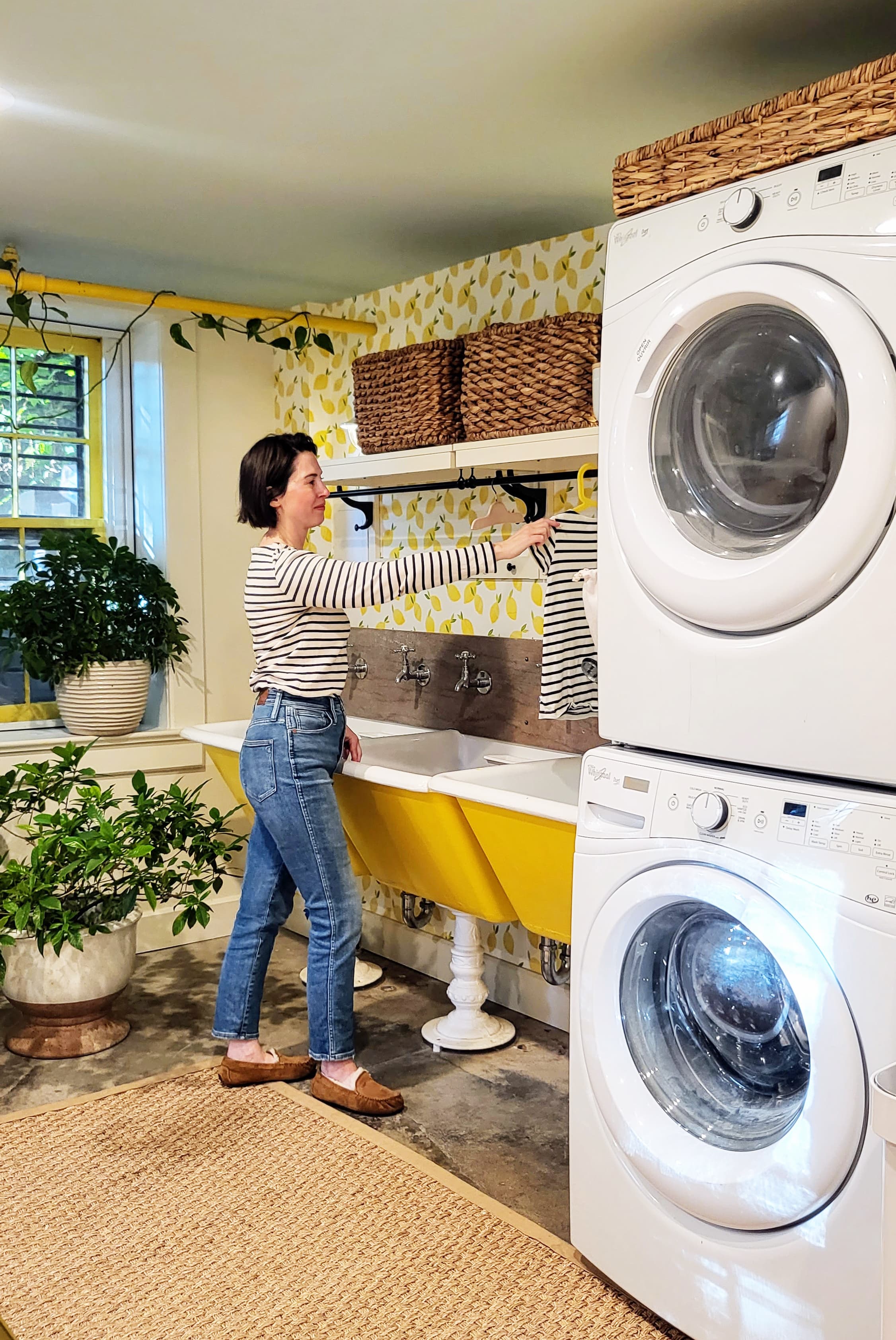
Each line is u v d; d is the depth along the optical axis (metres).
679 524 1.87
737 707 1.77
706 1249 1.79
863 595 1.58
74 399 4.23
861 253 1.57
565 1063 3.06
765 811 1.70
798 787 1.68
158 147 2.56
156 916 4.02
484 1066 3.04
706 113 2.39
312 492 2.80
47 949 3.07
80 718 3.88
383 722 3.83
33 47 2.08
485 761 3.33
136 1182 2.42
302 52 2.10
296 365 4.18
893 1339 1.28
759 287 1.66
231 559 4.24
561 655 2.59
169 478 4.05
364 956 3.98
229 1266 2.12
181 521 4.09
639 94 2.28
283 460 2.76
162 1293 2.04
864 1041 1.56
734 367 1.77
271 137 2.50
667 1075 1.92
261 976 2.88
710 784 1.79
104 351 4.24
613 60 2.13
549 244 3.21
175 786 3.25
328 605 2.64
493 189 2.83
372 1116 2.73
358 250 3.37
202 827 3.23
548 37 2.04
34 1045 3.12
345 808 3.07
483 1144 2.62
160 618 3.94
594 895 1.99
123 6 1.92
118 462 4.26
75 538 3.88
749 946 1.79
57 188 2.84
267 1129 2.65
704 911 1.84
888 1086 1.31
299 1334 1.92
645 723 1.93
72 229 3.19
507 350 2.85
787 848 1.66
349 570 2.62
